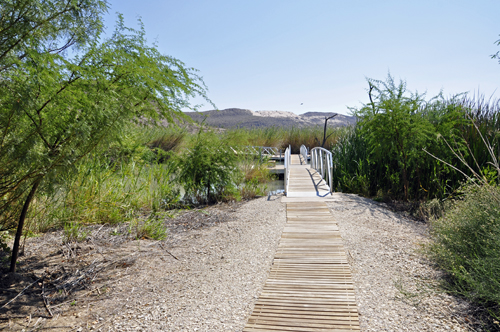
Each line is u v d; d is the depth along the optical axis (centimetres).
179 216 738
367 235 547
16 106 276
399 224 625
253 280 392
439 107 860
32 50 298
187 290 369
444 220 438
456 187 782
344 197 853
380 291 348
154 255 488
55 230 589
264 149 2255
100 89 342
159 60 457
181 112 464
